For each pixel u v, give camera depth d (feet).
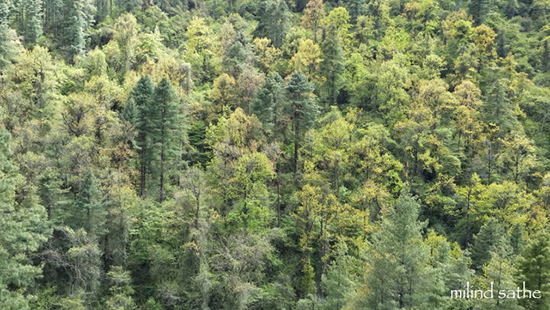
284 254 174.50
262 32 322.14
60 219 130.72
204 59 274.16
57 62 222.69
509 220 189.78
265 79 228.02
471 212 199.31
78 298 117.39
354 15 359.87
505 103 242.58
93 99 172.86
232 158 175.94
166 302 136.56
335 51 260.83
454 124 241.76
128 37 253.85
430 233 176.04
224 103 222.07
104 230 133.69
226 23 302.04
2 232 80.28
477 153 232.94
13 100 161.48
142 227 146.82
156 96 167.73
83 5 267.80
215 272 144.25
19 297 79.05
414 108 237.66
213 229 159.84
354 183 207.62
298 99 203.51
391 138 236.22
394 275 105.09
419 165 224.12
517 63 309.22
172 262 142.10
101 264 137.49
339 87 265.95
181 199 144.25
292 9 402.52
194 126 214.07
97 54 222.89
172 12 356.59
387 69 262.67
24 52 205.98
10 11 261.03
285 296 153.38
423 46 310.65
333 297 140.67
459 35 323.57
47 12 284.41
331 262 160.56
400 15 366.43
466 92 249.14
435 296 108.06
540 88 281.13
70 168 146.82
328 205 172.86
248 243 147.23
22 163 130.11
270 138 205.05
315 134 208.95
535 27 359.25
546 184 200.95
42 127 168.45
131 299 128.88
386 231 111.86
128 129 160.45
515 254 154.10
